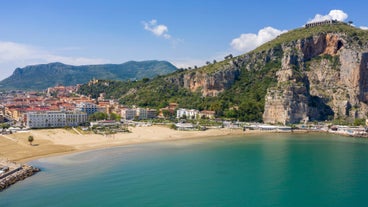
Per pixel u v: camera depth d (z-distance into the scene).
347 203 119.50
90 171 158.62
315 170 162.25
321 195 127.38
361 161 180.62
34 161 178.88
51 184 138.25
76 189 132.00
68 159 184.88
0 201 119.12
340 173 156.75
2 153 191.25
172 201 120.56
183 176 151.38
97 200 120.81
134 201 120.44
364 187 136.12
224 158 189.00
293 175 153.38
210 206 116.44
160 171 159.50
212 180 145.50
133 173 155.50
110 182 141.38
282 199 123.44
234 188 135.25
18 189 131.75
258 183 141.88
